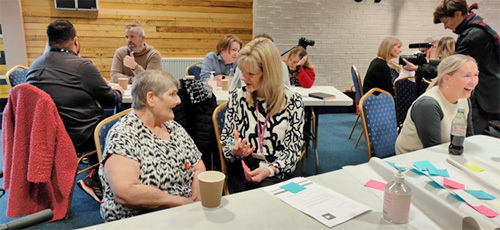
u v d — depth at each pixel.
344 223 1.04
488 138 1.96
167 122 1.59
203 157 2.37
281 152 1.76
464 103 1.97
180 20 5.11
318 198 1.20
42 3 4.52
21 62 4.48
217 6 5.21
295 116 1.76
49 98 1.90
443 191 1.25
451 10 2.67
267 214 1.09
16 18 4.35
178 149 1.53
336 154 3.64
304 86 3.37
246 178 1.60
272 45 1.70
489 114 2.70
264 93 1.74
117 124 1.43
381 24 5.84
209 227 1.01
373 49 5.91
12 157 1.97
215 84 3.14
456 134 1.65
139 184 1.35
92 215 2.27
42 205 2.08
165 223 1.03
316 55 5.69
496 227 1.00
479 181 1.34
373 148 2.07
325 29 5.61
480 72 2.62
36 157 1.88
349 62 5.86
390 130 2.17
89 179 2.20
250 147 1.79
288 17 5.43
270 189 1.27
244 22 5.39
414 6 5.91
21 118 1.88
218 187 1.10
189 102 2.28
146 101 1.42
